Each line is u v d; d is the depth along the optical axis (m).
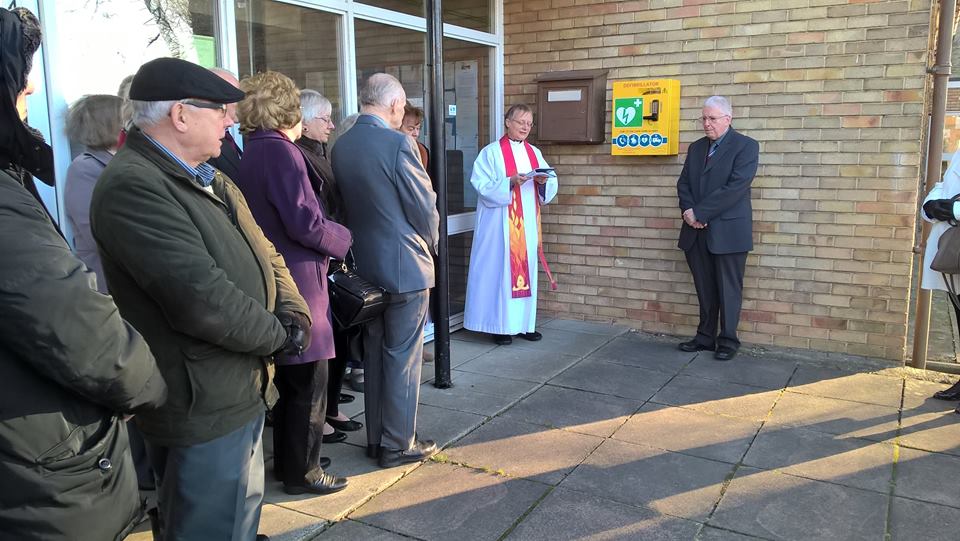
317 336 2.73
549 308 5.92
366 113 3.09
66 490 1.37
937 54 4.46
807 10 4.64
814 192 4.76
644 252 5.44
